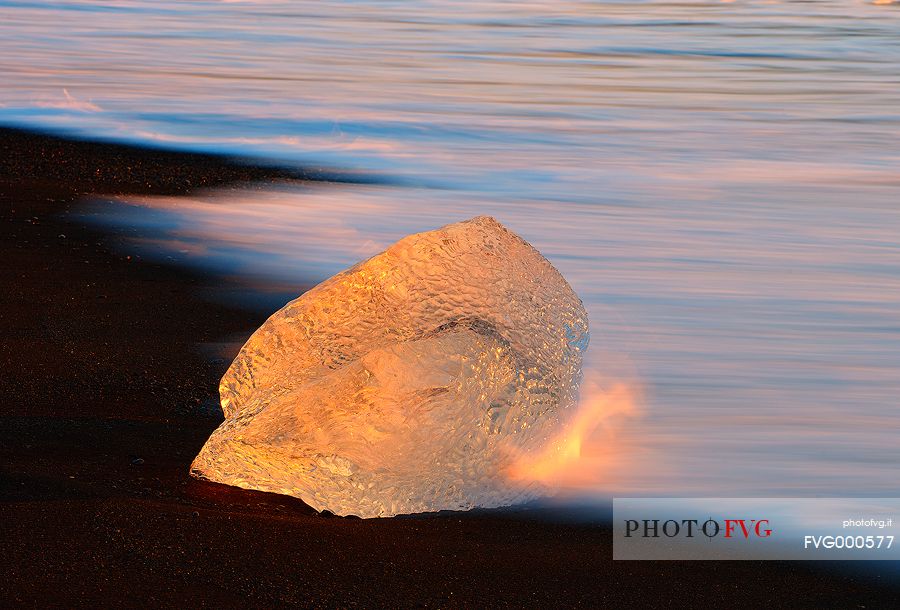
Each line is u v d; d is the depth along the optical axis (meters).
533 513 5.07
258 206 11.67
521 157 15.11
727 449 5.99
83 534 4.36
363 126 16.89
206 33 30.03
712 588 4.48
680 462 5.77
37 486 4.76
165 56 25.06
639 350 7.66
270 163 13.96
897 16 35.84
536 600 4.28
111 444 5.43
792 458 5.91
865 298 9.12
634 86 22.25
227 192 12.28
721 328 8.25
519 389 5.15
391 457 4.89
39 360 6.69
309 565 4.35
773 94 21.36
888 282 9.60
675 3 40.84
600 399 6.13
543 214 11.99
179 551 4.33
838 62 26.00
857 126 17.98
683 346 7.79
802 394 6.92
